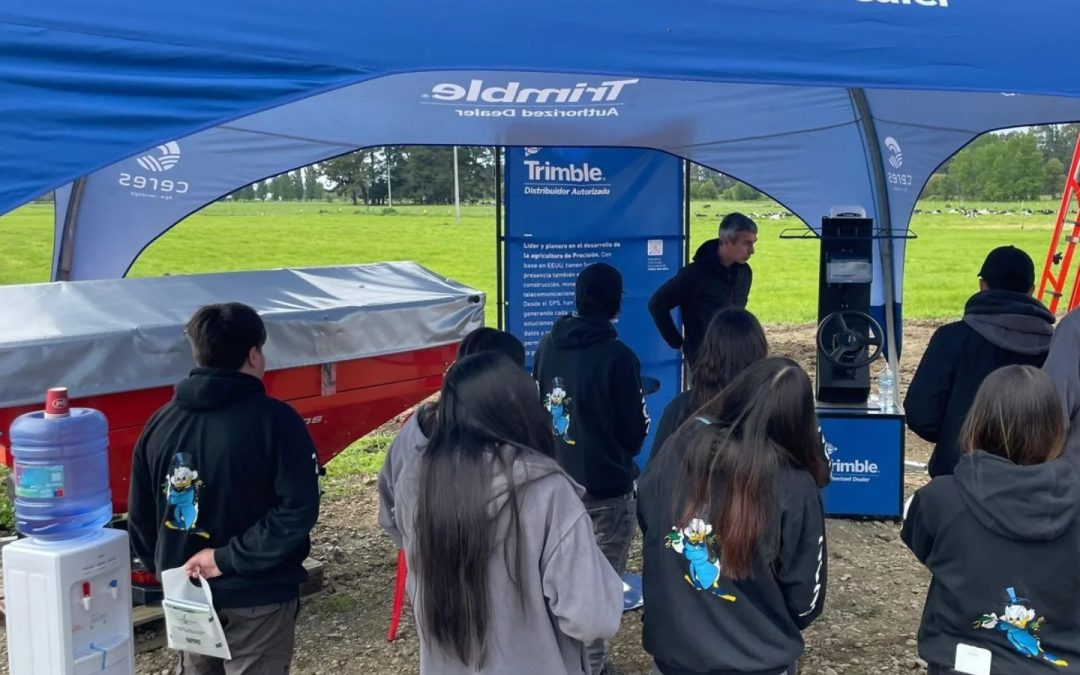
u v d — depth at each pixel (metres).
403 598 4.61
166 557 2.57
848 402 5.70
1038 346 3.60
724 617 2.07
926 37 2.60
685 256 6.42
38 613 2.48
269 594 2.58
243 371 2.62
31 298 3.81
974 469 2.14
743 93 5.88
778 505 2.02
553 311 6.21
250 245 20.95
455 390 1.93
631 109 5.83
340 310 4.29
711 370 2.41
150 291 4.13
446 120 5.72
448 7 2.37
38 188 2.03
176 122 2.10
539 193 6.07
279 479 2.54
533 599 1.86
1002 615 2.11
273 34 2.21
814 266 21.31
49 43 2.08
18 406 3.32
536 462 1.88
